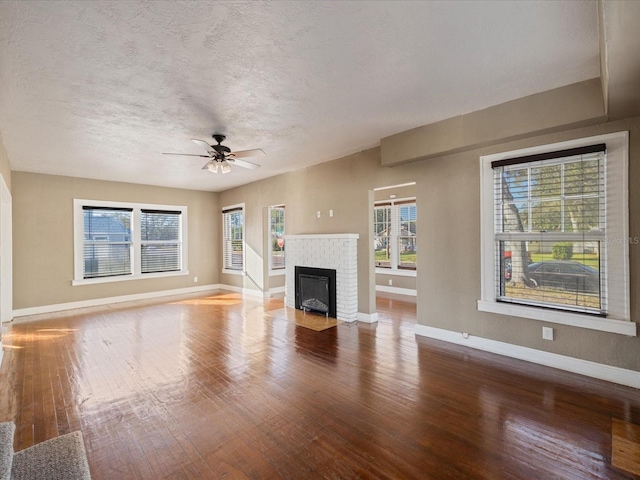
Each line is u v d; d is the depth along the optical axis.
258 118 3.54
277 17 1.92
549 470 1.87
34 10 1.80
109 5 1.78
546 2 1.83
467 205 3.83
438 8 1.87
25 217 5.87
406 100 3.17
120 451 2.08
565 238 3.20
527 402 2.60
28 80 2.61
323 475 1.86
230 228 8.31
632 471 1.84
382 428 2.29
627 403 2.56
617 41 1.64
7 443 1.65
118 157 4.97
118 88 2.78
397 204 7.33
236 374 3.21
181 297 7.32
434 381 2.99
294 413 2.50
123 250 7.05
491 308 3.64
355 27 2.04
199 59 2.36
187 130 3.85
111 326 4.98
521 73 2.67
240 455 2.03
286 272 6.25
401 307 5.95
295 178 6.23
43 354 3.81
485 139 3.40
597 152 2.95
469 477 1.82
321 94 2.99
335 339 4.25
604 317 2.95
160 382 3.06
